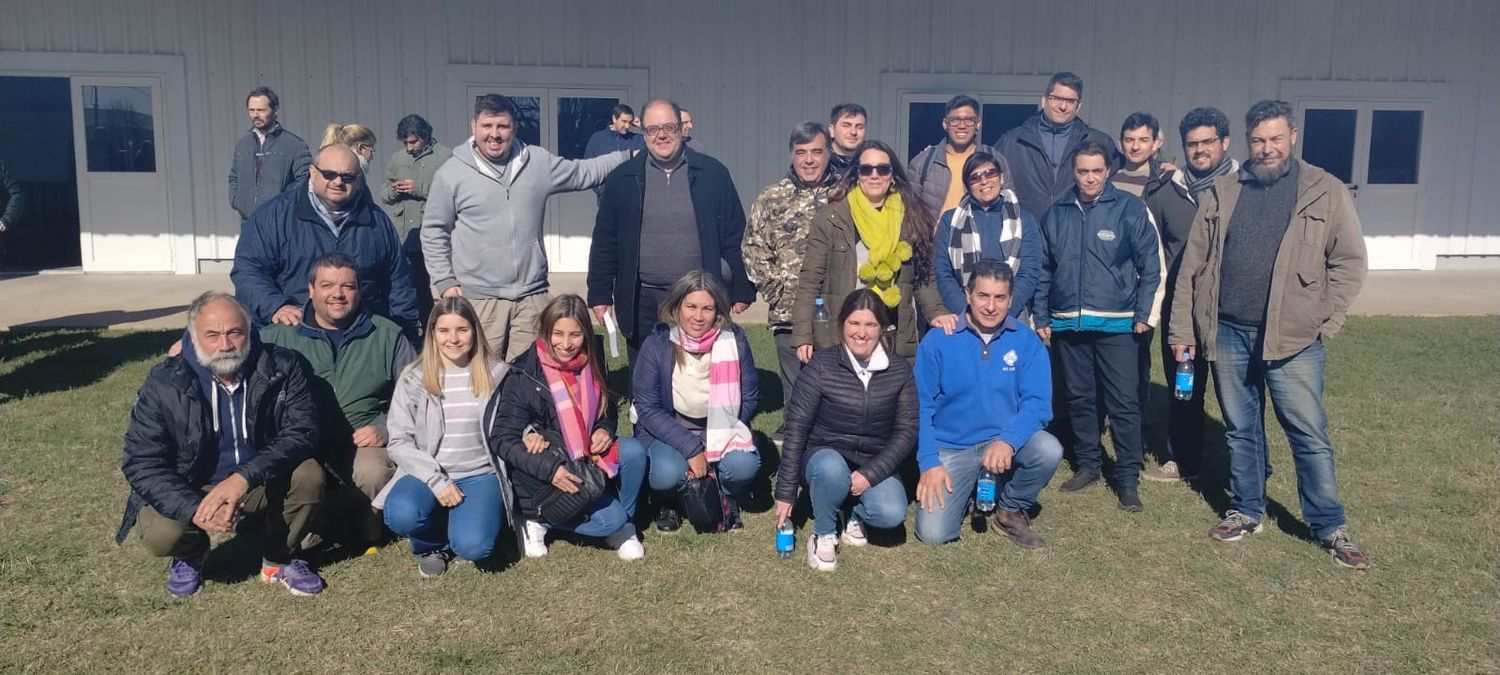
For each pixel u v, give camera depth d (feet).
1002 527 14.47
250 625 11.75
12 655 11.00
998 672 10.95
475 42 38.06
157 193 38.04
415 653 11.17
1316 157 42.32
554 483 12.97
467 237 16.79
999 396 14.17
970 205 16.07
